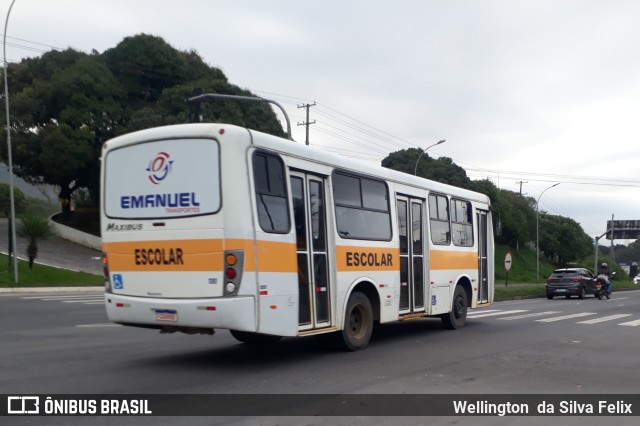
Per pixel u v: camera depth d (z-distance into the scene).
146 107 38.34
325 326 9.59
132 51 40.28
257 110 39.38
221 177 8.05
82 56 41.97
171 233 8.31
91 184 42.00
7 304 21.17
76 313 18.03
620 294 40.84
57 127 36.66
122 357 9.73
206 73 43.28
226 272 7.91
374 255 10.87
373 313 11.04
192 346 10.95
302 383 7.93
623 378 8.71
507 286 37.53
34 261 33.41
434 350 10.91
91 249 39.72
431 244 12.91
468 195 14.89
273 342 11.30
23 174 39.75
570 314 19.73
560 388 7.97
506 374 8.83
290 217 8.86
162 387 7.59
